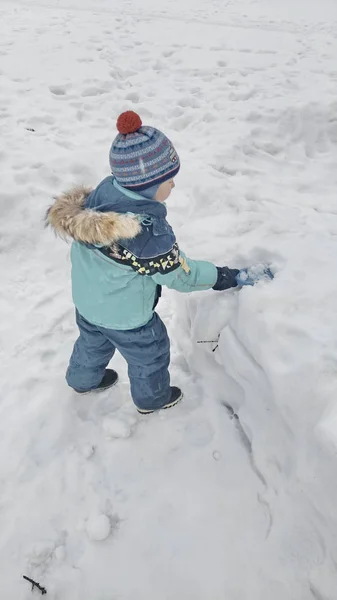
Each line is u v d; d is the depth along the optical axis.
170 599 1.86
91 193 1.88
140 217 1.69
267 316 2.08
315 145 4.71
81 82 5.69
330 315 2.05
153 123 4.94
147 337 2.03
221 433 2.29
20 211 3.67
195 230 2.97
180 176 3.94
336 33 7.46
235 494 2.09
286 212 3.09
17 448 2.30
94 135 4.68
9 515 2.10
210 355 2.42
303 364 1.89
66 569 1.96
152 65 6.28
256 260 2.47
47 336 2.87
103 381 2.49
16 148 4.30
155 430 2.34
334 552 1.74
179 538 2.00
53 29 7.40
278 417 1.99
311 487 1.78
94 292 1.90
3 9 8.37
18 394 2.53
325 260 2.32
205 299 2.35
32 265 3.37
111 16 8.15
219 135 4.61
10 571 1.96
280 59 6.39
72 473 2.22
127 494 2.14
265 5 9.09
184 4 9.07
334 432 1.66
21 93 5.37
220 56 6.50
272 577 1.85
